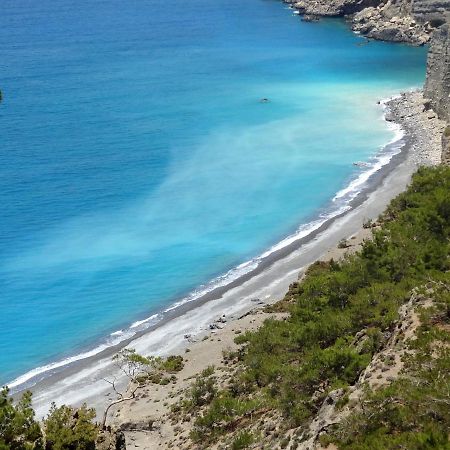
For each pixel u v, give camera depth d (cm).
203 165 9581
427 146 9644
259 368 4019
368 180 8706
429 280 3444
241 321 5469
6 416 2567
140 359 4656
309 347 3881
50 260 7106
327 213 7869
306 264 6625
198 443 3472
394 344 2895
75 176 9312
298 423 2992
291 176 9019
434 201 5047
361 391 2548
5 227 7838
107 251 7269
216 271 6788
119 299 6381
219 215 8012
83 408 3139
